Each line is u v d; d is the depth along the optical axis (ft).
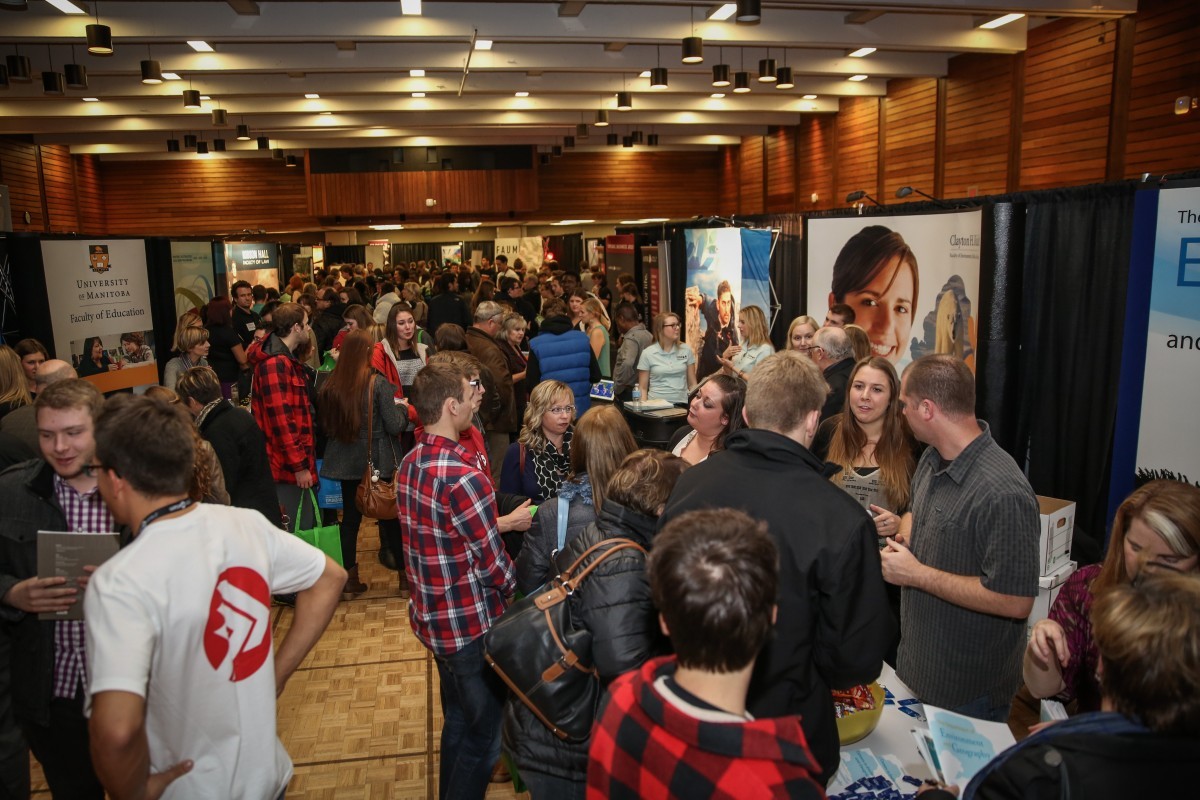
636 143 49.93
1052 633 5.58
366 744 9.80
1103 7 22.65
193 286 27.68
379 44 28.73
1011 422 13.24
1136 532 5.23
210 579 4.59
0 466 7.55
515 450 10.25
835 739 5.21
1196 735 3.30
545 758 5.80
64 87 25.39
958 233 13.62
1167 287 9.58
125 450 4.54
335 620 13.19
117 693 4.06
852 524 4.91
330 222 57.62
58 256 17.17
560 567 6.01
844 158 42.24
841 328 11.60
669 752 3.29
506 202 57.16
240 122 41.06
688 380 18.98
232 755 4.69
